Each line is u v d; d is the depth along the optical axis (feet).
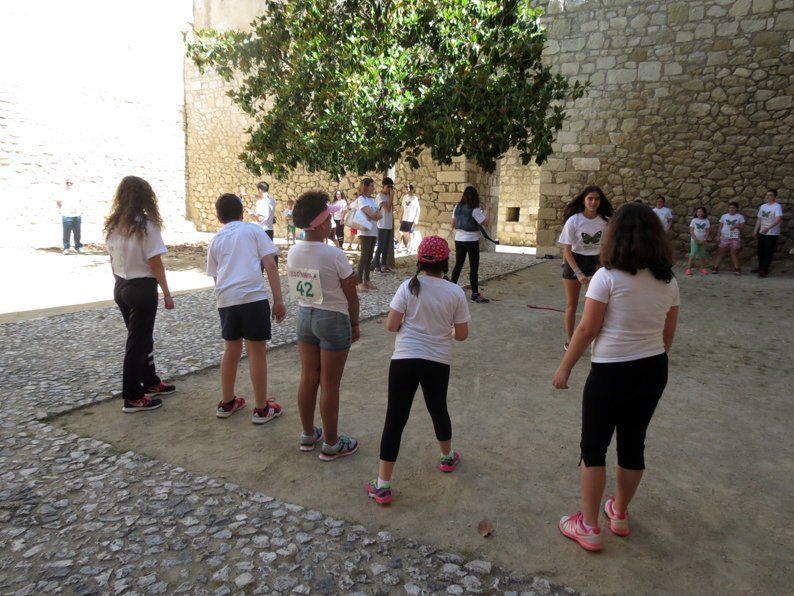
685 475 9.76
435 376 8.96
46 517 8.25
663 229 7.11
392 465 8.72
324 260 9.55
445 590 6.81
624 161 40.09
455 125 28.30
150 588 6.77
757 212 36.06
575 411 12.69
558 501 8.92
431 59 30.40
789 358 16.81
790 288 29.71
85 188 56.29
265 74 33.65
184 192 67.87
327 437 10.18
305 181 59.57
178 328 20.20
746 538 7.97
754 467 10.06
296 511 8.52
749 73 35.29
